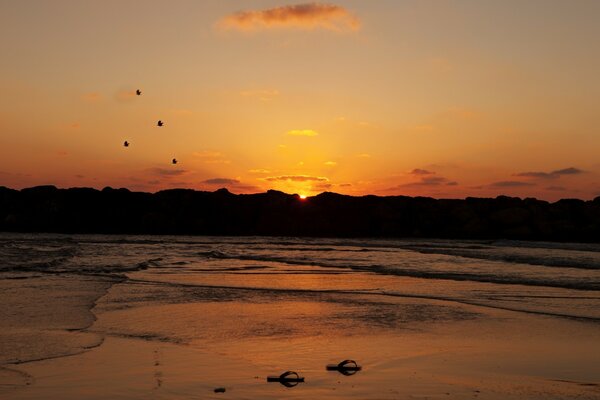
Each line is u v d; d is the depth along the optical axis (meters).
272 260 35.22
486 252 46.78
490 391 8.16
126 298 17.00
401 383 8.52
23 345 10.49
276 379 8.55
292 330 12.67
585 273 26.70
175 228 98.00
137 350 10.37
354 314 15.03
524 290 20.38
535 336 12.33
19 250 36.41
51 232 91.00
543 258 37.69
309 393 7.93
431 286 21.56
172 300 16.84
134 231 95.50
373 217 103.44
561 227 87.00
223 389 8.02
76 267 25.94
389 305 16.70
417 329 13.03
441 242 76.50
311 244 65.12
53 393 7.69
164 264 30.16
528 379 8.84
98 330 12.10
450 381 8.68
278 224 102.88
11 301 15.48
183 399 7.54
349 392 8.02
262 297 18.09
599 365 9.75
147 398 7.56
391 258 38.16
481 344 11.43
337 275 25.69
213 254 40.56
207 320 13.69
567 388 8.34
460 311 15.70
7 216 92.19
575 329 13.16
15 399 7.41
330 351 10.62
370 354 10.45
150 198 103.12
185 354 10.16
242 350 10.58
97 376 8.58
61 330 11.95
